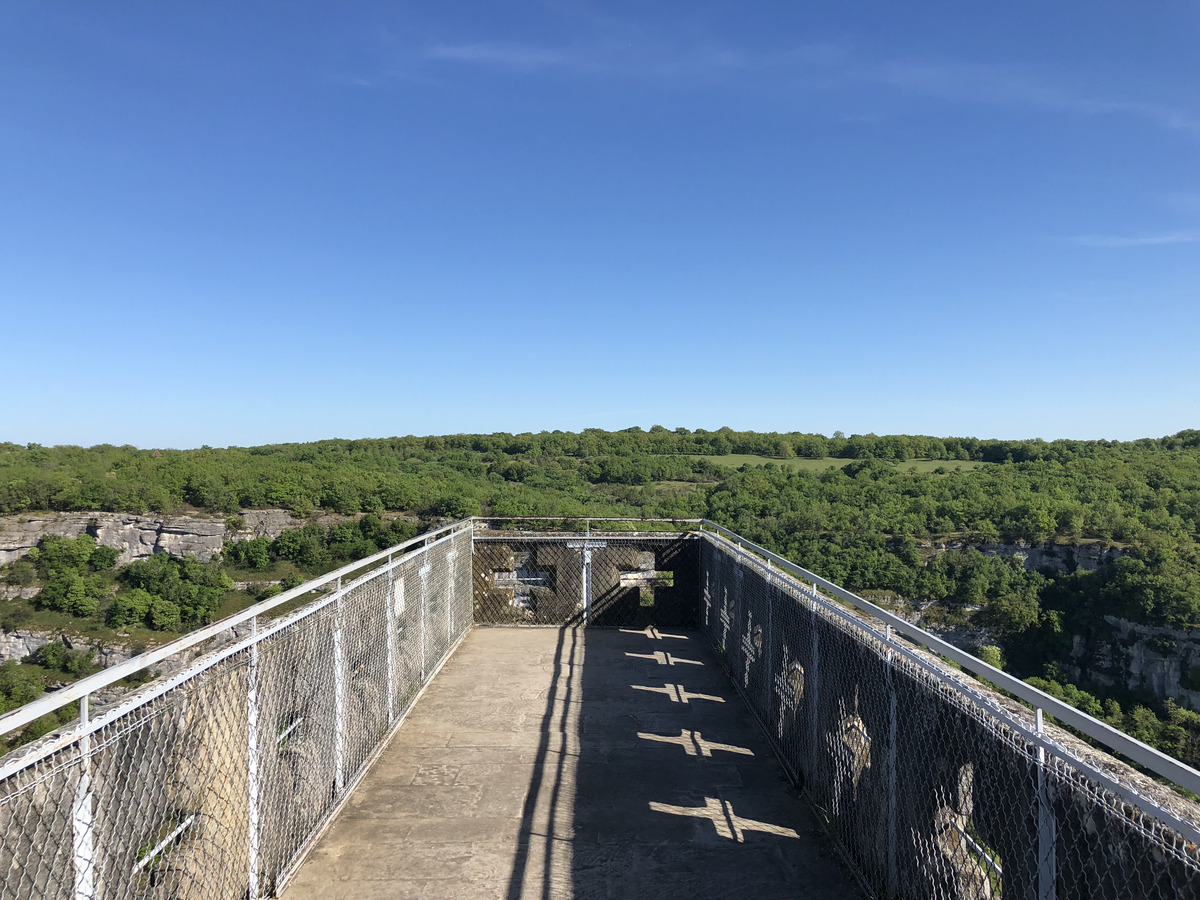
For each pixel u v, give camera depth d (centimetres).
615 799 348
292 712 287
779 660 405
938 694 219
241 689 245
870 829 270
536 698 497
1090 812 150
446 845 305
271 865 266
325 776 322
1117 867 141
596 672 559
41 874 148
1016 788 179
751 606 478
